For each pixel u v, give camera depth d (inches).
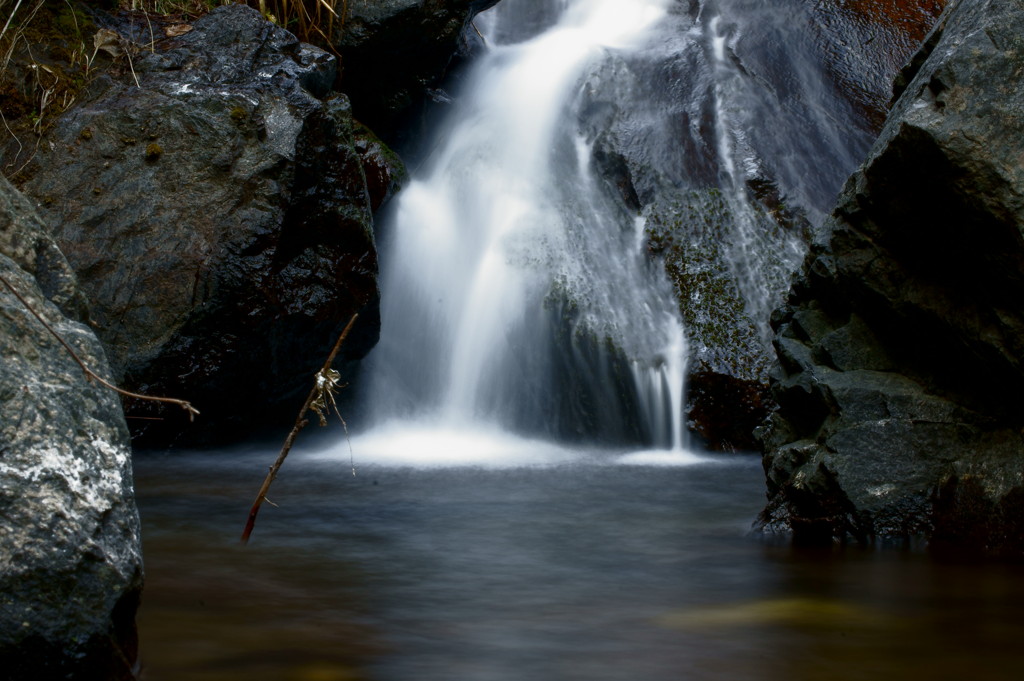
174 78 278.7
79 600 89.0
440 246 339.0
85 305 118.7
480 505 212.4
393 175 319.6
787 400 190.5
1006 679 111.0
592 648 120.2
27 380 96.4
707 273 330.0
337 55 329.7
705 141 365.1
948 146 154.4
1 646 84.6
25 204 117.9
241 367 271.0
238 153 270.4
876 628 127.9
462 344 329.7
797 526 179.8
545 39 431.5
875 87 397.4
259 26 289.6
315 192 279.1
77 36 284.2
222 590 141.6
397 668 112.1
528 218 345.1
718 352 311.7
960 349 166.1
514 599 140.4
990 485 164.2
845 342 181.6
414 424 324.2
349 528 185.6
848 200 180.7
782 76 394.3
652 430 311.6
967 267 161.5
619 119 374.3
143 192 264.7
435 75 365.4
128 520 96.1
